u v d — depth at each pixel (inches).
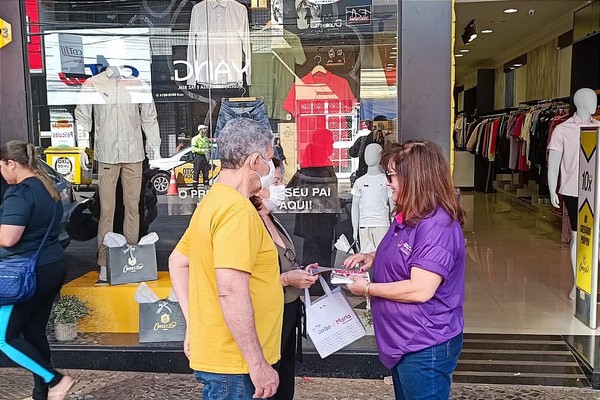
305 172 165.0
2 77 156.3
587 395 134.3
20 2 154.8
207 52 175.2
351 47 163.9
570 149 190.5
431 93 141.7
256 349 75.4
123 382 145.4
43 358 120.4
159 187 176.9
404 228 86.2
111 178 175.0
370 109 161.6
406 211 84.6
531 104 424.2
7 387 141.6
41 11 163.5
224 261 73.7
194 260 79.8
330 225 163.3
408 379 85.2
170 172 177.3
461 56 526.0
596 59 311.9
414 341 83.4
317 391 138.6
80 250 173.0
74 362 153.5
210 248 76.8
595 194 168.4
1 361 154.0
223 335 77.5
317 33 166.1
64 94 171.2
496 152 470.9
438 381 84.0
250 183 80.6
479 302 201.3
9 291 111.2
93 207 173.6
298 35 167.8
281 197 117.0
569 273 241.0
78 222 172.9
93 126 174.7
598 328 173.5
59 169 172.1
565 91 346.0
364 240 161.0
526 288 219.5
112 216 175.0
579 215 181.3
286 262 101.8
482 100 593.0
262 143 79.8
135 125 177.0
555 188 195.9
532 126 369.1
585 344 159.3
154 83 177.0
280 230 105.3
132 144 176.2
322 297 105.0
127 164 175.9
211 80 175.5
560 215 317.1
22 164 116.7
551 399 132.3
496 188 528.4
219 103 175.3
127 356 152.4
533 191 414.3
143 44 176.6
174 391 139.8
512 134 411.5
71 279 170.4
